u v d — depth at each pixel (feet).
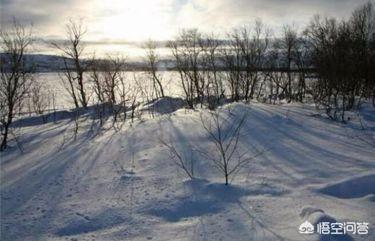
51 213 14.39
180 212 13.87
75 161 20.44
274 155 19.58
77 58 61.05
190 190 15.58
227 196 14.83
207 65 43.96
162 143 22.24
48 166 19.97
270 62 47.06
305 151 20.10
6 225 13.60
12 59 26.30
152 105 40.29
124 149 21.81
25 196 16.25
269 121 26.27
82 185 17.06
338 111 31.32
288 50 46.65
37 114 44.62
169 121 27.53
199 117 28.22
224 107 30.99
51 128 30.50
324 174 16.69
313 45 43.93
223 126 24.95
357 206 13.41
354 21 46.32
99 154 21.35
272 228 12.09
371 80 40.04
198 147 21.21
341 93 38.37
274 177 16.57
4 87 26.27
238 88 44.78
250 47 45.24
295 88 46.21
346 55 37.19
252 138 22.52
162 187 16.15
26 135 27.91
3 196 16.37
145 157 20.13
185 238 11.94
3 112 29.48
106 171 18.60
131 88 47.11
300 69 45.42
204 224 12.78
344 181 15.07
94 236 12.50
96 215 13.94
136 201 14.94
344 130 24.62
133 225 13.08
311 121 26.96
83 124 30.60
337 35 43.04
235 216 13.14
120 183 16.92
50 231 13.03
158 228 12.76
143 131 25.32
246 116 27.14
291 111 30.22
